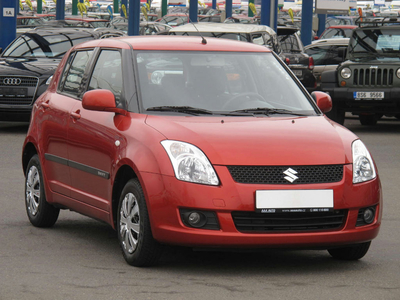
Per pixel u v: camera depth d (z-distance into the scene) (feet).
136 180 42.91
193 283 39.91
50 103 55.01
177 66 48.60
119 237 44.47
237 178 40.42
